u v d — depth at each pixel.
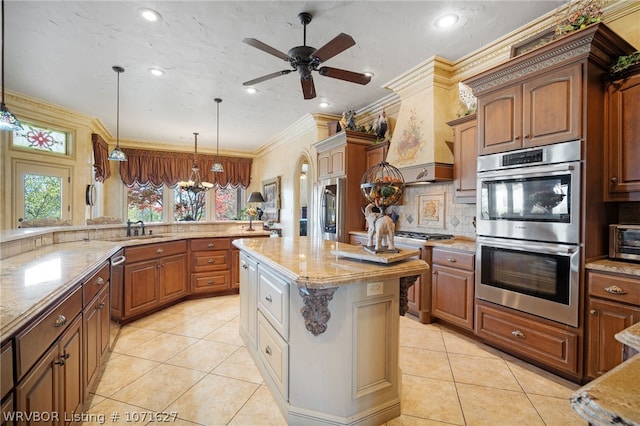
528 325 2.36
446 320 3.07
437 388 2.10
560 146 2.16
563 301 2.15
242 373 2.29
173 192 7.98
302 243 2.79
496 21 2.69
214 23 2.71
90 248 2.61
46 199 4.83
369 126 4.94
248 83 2.75
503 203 2.53
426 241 3.26
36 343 1.17
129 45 3.06
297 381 1.74
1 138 4.28
